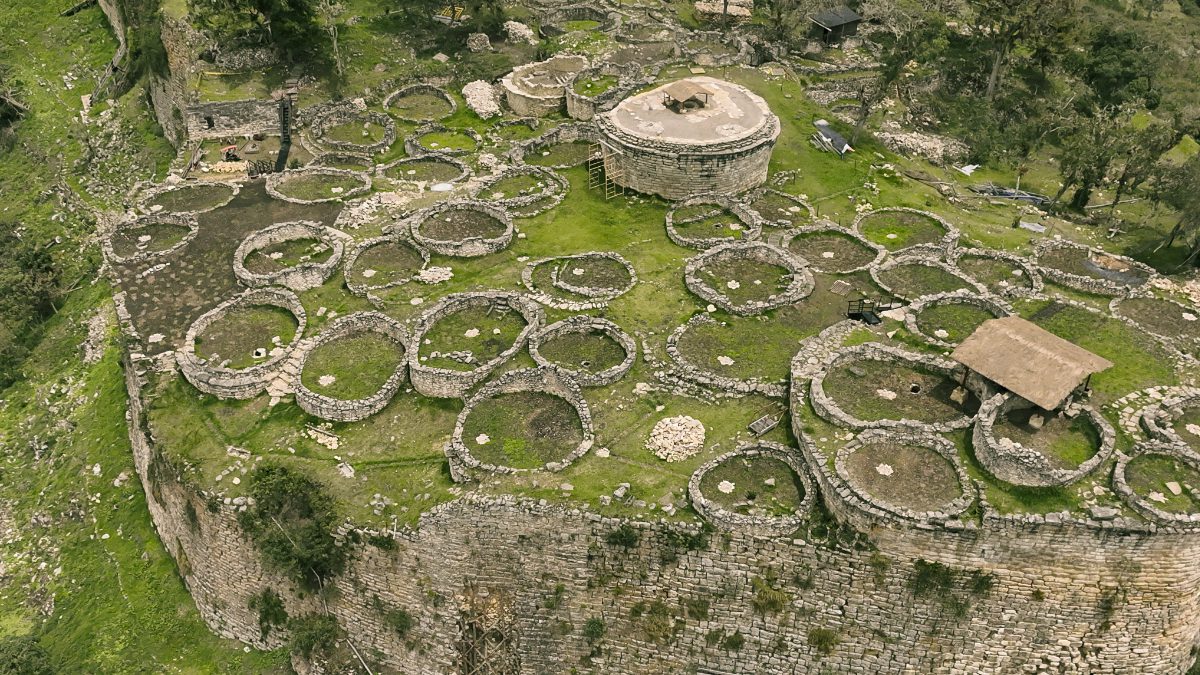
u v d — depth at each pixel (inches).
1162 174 2046.0
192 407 1545.3
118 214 2434.8
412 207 2042.3
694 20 3211.1
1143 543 1178.0
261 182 2140.7
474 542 1306.6
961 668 1251.8
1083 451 1294.3
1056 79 2866.6
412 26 2893.7
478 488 1326.3
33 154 2832.2
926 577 1205.1
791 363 1499.8
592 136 2372.0
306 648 1364.4
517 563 1309.1
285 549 1311.5
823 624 1259.2
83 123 2896.2
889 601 1228.5
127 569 1578.5
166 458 1464.1
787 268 1827.0
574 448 1412.4
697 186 2057.1
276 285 1772.9
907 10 2977.4
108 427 1825.8
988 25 2805.1
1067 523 1167.6
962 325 1605.6
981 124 2635.3
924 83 2802.7
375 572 1341.0
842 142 2303.2
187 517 1439.5
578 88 2544.3
